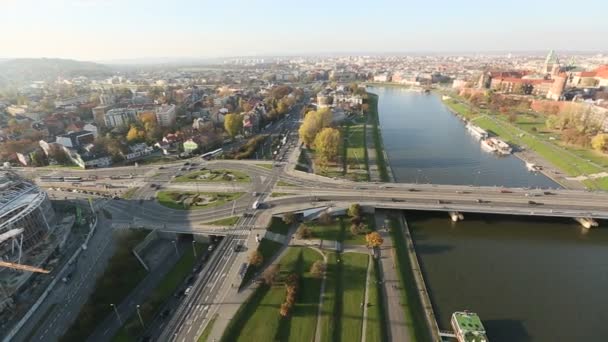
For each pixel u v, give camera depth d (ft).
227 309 387.75
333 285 431.43
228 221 568.00
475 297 428.56
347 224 572.92
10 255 460.96
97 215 598.34
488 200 627.46
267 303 399.03
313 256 486.38
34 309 391.86
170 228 551.18
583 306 416.26
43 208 529.86
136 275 452.76
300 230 535.19
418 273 468.34
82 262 478.59
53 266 464.65
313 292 417.90
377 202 623.77
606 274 474.08
